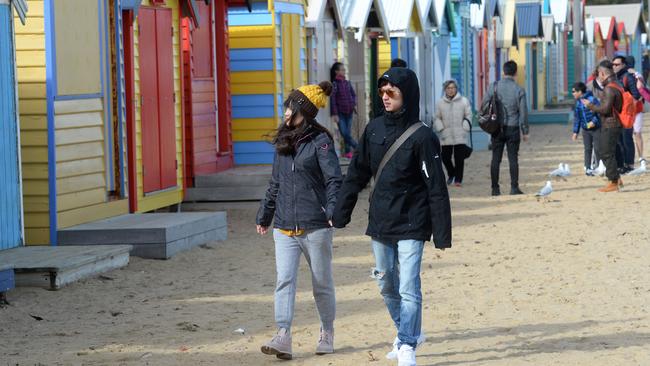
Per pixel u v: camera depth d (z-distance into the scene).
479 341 22.19
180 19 42.56
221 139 47.50
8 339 23.48
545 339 22.17
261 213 21.58
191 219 34.59
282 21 49.53
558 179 54.06
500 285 27.89
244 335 23.42
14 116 30.53
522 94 47.44
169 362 21.23
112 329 24.20
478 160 66.75
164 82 41.09
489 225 38.72
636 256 31.53
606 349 21.20
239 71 48.84
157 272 30.58
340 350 21.83
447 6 83.06
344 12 60.88
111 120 35.91
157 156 40.38
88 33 34.50
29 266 28.02
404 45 71.81
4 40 29.84
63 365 21.17
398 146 19.50
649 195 45.97
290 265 21.11
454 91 52.00
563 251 32.75
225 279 29.70
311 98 21.06
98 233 32.53
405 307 19.61
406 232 19.53
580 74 110.19
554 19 140.88
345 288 28.19
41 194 32.59
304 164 20.92
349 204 20.20
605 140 47.69
